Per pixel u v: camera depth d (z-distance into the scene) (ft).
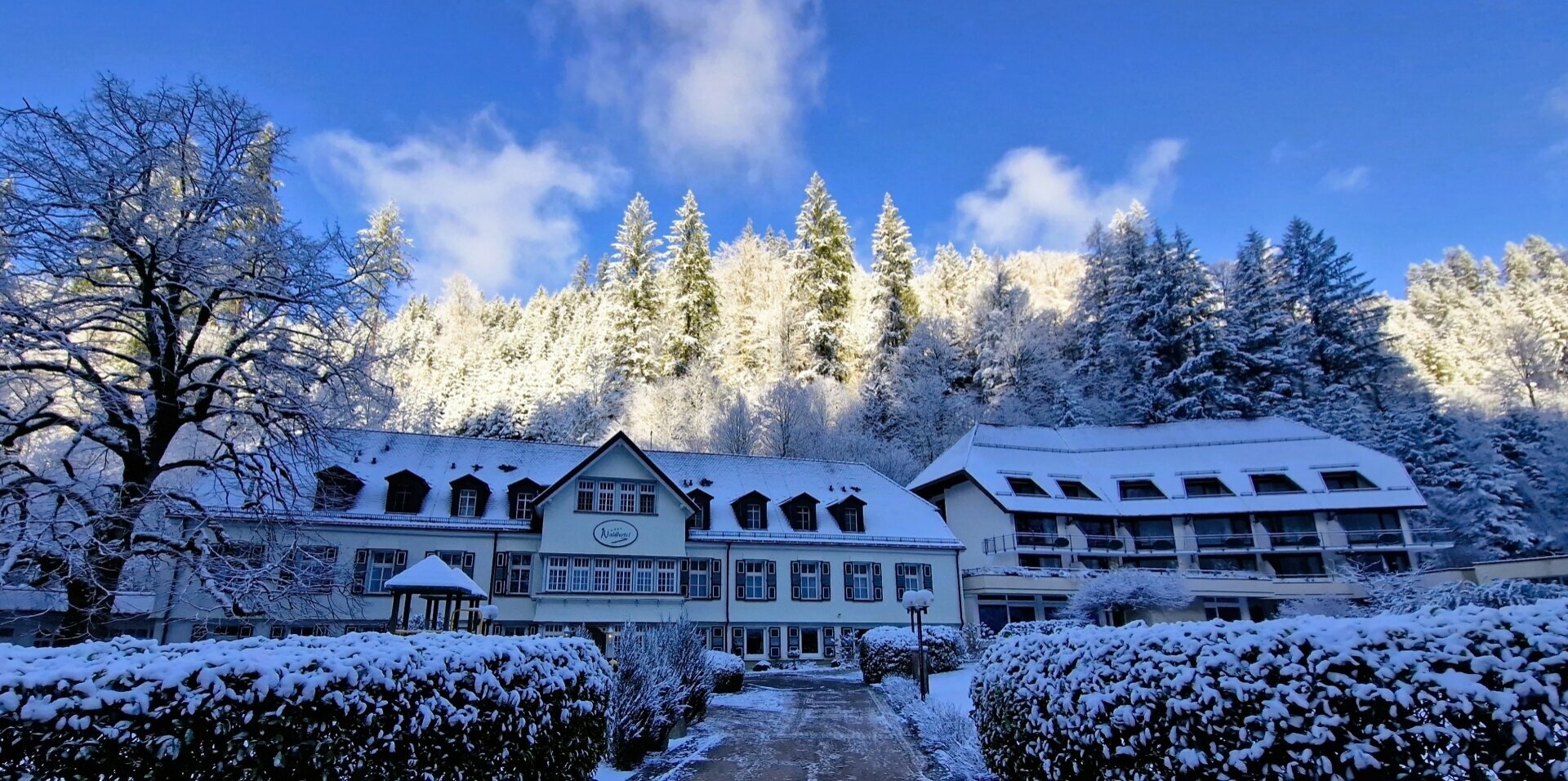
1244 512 139.85
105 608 50.75
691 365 200.23
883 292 216.74
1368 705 16.43
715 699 67.56
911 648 80.84
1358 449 146.30
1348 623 17.70
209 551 54.70
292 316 59.62
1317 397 175.22
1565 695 13.83
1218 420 161.58
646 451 129.18
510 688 25.29
